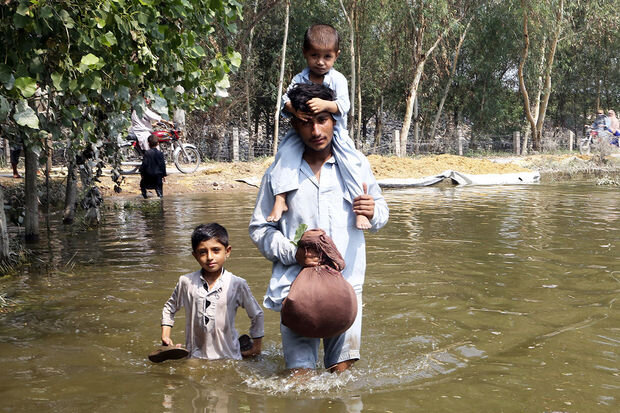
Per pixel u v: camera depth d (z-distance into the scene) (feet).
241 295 13.61
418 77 89.40
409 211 38.04
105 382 11.94
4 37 16.03
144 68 17.54
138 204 43.16
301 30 98.17
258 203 12.79
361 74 100.68
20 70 15.78
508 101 118.01
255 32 97.35
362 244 12.61
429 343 14.21
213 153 86.33
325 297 11.28
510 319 16.02
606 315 16.22
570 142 108.78
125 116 20.92
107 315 16.66
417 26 89.45
